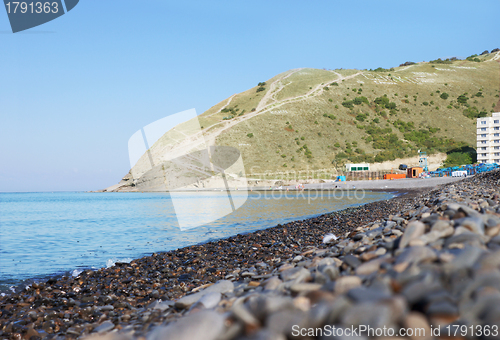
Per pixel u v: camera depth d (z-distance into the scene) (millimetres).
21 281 7938
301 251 7352
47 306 5801
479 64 151625
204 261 8891
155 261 9312
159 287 6633
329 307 1873
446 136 103938
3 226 20922
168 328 2074
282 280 3604
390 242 3459
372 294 1967
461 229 3111
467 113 113500
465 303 1780
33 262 10219
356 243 4773
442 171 75875
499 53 167125
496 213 4355
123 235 15500
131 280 7316
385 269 2510
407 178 77500
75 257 10914
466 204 5199
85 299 6113
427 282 2002
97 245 13133
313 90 124000
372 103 117562
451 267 2164
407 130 106375
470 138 102625
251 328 1935
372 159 90688
